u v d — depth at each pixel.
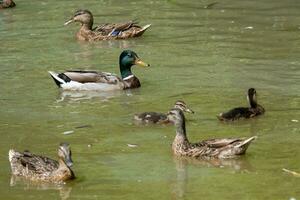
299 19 27.45
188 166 15.05
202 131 16.92
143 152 15.74
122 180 14.34
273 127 17.06
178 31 26.34
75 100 19.44
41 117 18.03
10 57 23.53
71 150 15.86
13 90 20.25
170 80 20.91
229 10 29.17
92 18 26.06
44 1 31.91
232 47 24.03
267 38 25.00
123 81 20.39
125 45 24.98
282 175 14.48
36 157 14.89
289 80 20.52
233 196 13.55
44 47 24.77
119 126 17.31
